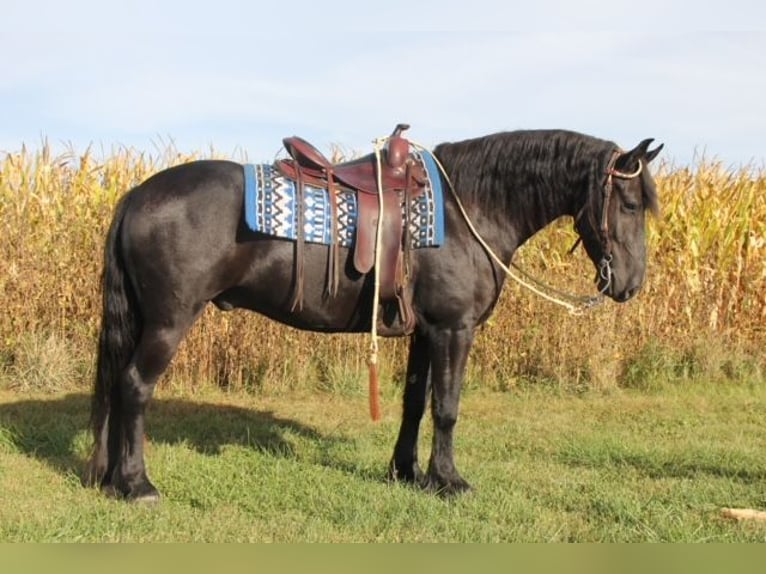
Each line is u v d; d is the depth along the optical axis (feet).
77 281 27.43
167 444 18.76
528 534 13.10
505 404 26.32
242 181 14.01
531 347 28.73
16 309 27.09
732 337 31.12
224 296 14.48
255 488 15.38
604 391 28.12
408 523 13.56
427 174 14.71
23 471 16.02
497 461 18.45
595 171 14.61
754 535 13.23
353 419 23.61
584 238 15.07
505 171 14.93
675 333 30.35
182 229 13.55
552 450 19.89
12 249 27.32
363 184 14.33
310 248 14.03
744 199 32.09
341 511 13.99
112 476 14.52
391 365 28.63
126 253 13.83
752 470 17.95
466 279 14.53
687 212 31.14
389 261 14.08
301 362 27.84
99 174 29.71
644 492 16.01
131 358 14.23
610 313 28.68
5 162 29.07
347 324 14.67
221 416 23.15
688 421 24.00
